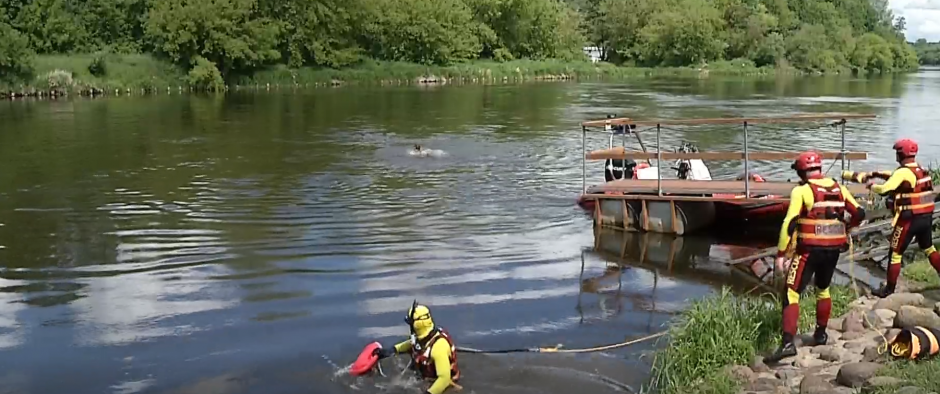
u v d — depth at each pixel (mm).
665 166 18156
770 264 10898
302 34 58906
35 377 7398
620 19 88938
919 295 8164
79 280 10273
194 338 8312
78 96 44938
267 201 15281
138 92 48719
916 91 52250
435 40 66062
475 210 14562
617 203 13172
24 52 43562
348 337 8320
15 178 17703
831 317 8039
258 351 7961
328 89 52938
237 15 53781
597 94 47531
